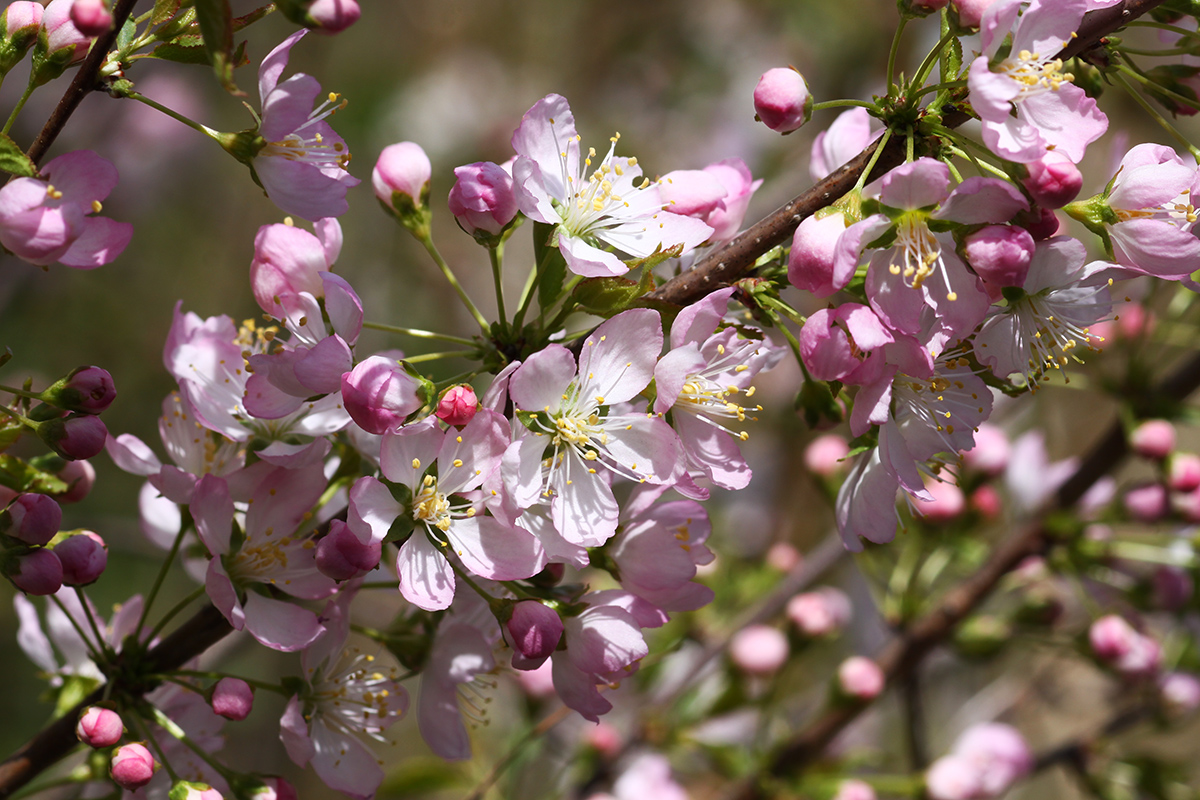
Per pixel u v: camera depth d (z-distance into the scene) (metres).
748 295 0.62
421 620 0.64
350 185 0.63
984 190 0.60
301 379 0.60
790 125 0.63
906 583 0.78
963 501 0.77
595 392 0.61
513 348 0.63
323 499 0.64
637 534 0.63
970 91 0.60
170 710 0.64
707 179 0.64
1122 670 0.77
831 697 0.78
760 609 0.82
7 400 0.67
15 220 0.60
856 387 0.62
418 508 0.61
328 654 0.63
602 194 0.63
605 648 0.62
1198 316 0.77
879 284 0.61
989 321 0.62
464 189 0.62
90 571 0.62
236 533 0.63
